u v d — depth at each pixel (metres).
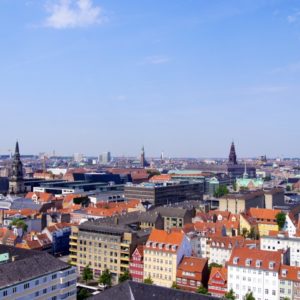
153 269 182.00
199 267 169.50
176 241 179.88
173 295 115.31
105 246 197.88
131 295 117.00
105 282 178.00
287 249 181.38
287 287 154.00
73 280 143.12
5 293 118.81
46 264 136.62
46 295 132.75
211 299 113.00
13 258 140.25
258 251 164.50
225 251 196.25
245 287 161.25
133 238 193.00
